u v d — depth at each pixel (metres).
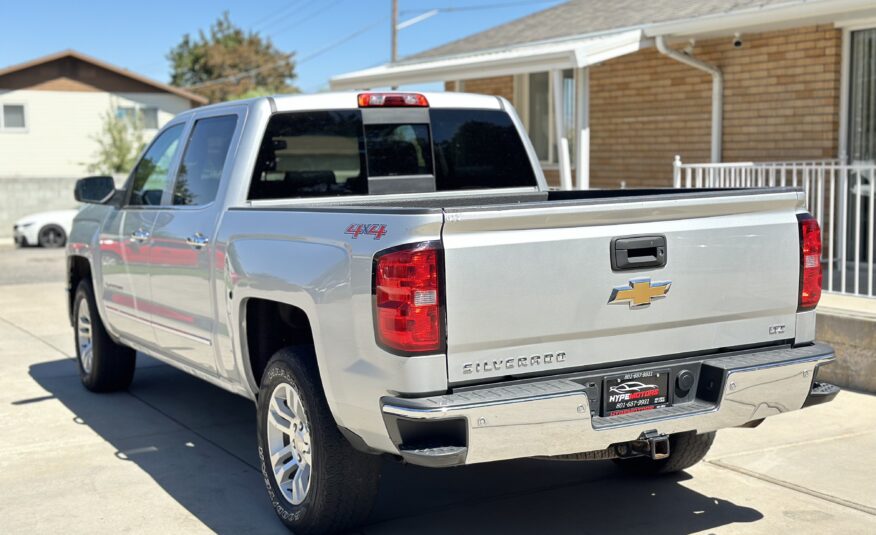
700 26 10.70
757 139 11.35
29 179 26.53
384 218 3.78
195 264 5.26
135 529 4.57
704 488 5.08
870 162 10.25
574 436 3.77
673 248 4.04
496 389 3.71
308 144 5.38
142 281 6.05
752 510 4.75
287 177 5.32
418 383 3.62
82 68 34.91
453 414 3.54
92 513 4.78
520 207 3.69
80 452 5.82
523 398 3.63
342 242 3.95
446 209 3.61
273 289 4.40
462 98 5.93
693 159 12.32
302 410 4.33
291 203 5.32
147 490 5.12
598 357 3.94
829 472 5.29
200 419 6.59
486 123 6.01
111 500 4.97
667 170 12.71
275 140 5.28
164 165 6.07
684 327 4.13
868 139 10.26
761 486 5.09
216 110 5.62
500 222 3.68
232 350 4.95
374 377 3.76
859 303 7.47
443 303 3.61
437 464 3.58
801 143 10.84
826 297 7.77
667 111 12.62
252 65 66.12
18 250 21.98
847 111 10.39
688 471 5.36
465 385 3.70
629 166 13.31
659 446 3.97
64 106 34.81
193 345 5.44
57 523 4.64
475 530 4.51
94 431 6.29
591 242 3.87
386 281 3.66
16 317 11.26
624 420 3.90
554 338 3.83
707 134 12.09
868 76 10.21
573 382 3.80
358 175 5.56
